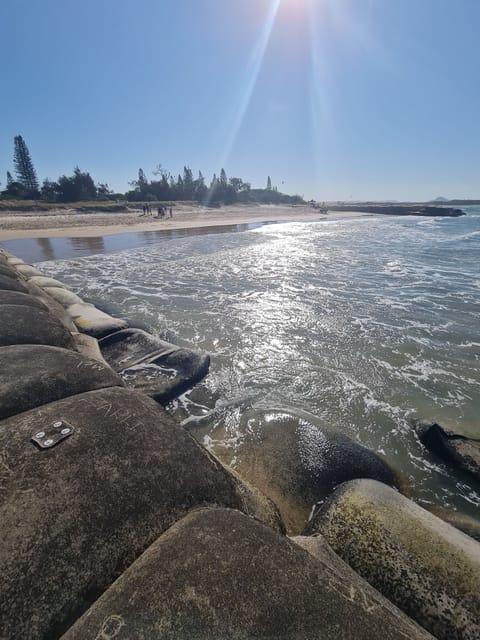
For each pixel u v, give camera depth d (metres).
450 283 10.78
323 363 5.60
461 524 2.81
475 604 1.62
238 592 1.14
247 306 8.52
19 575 1.20
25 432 1.83
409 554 1.87
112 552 1.34
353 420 4.18
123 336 5.68
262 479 3.17
